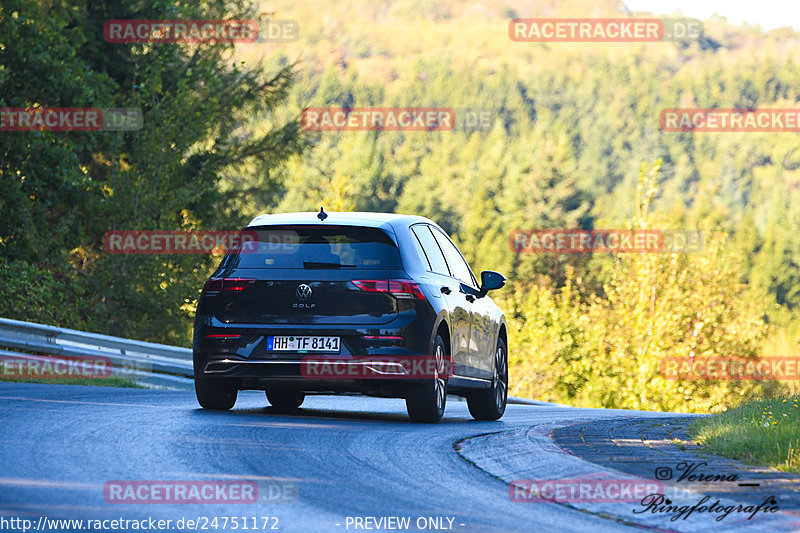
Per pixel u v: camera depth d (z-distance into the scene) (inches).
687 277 4534.9
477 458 813.2
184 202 2962.6
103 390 1322.6
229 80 3464.6
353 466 756.0
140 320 2871.6
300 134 3754.9
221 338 1063.0
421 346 1053.8
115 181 2871.6
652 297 4478.3
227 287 1069.8
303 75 3806.6
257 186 3705.7
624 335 4547.2
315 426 989.2
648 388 4436.5
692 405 4456.2
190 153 3521.2
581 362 4589.1
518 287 4990.2
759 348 4608.8
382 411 1290.6
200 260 2945.4
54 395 1186.0
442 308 1093.1
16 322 1748.3
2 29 2647.6
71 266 2849.4
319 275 1058.1
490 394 1258.0
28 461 720.3
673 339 4554.6
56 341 1788.9
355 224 1088.8
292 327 1052.5
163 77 3272.6
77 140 2746.1
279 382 1062.4
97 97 2824.8
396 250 1078.4
